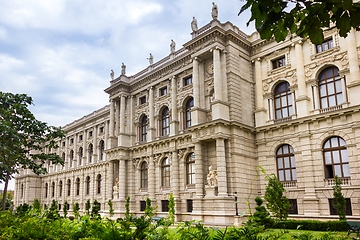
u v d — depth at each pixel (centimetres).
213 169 3659
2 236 1099
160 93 4819
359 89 3027
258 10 602
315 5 584
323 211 3116
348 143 3041
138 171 4825
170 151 4303
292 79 3609
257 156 3753
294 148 3431
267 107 3797
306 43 3544
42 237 1108
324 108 3300
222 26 3938
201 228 890
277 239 923
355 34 3162
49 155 3706
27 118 3491
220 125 3519
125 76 5309
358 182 2925
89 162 7062
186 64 4378
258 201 2645
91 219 1243
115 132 5353
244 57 3981
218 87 3672
